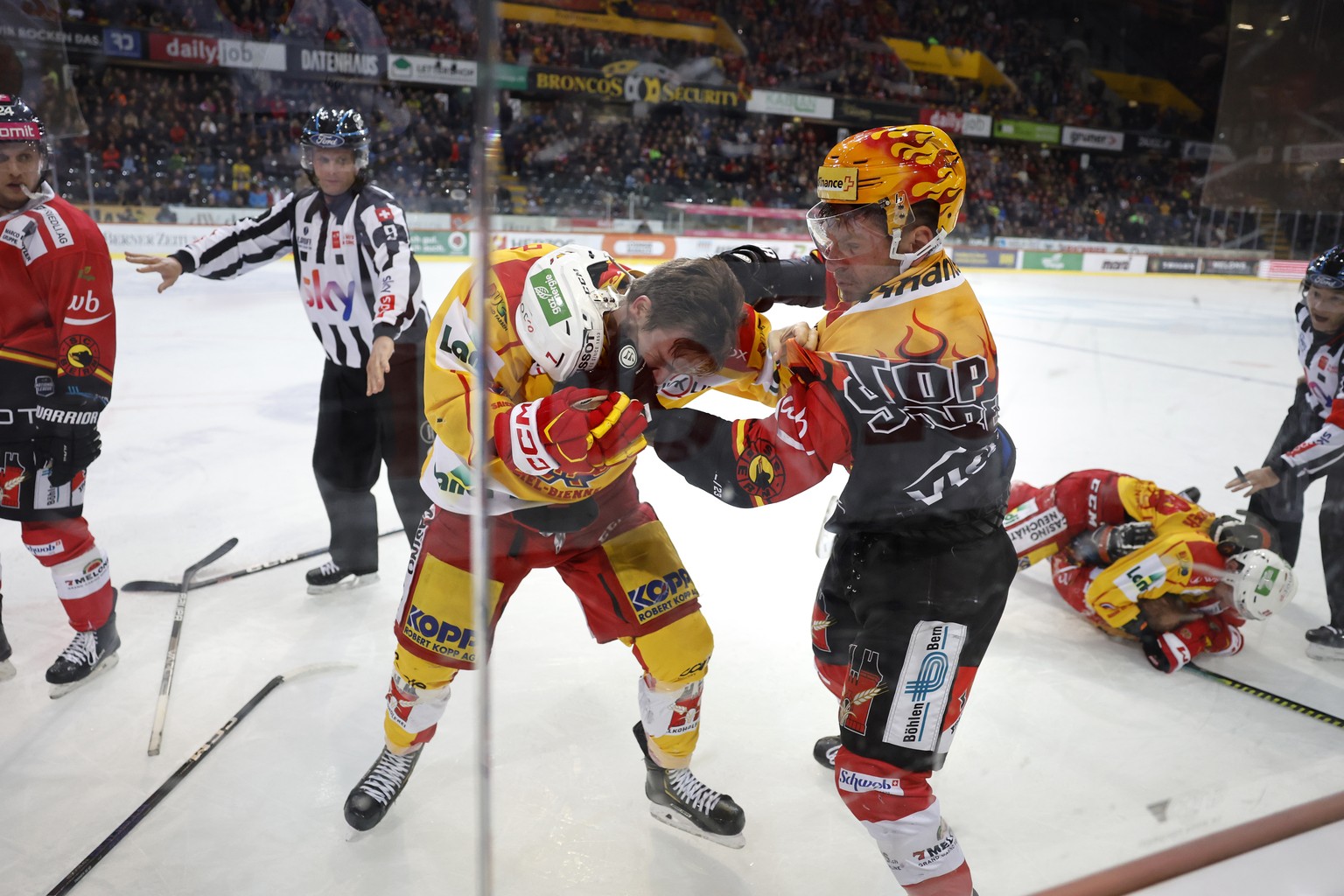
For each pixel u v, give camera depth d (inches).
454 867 44.4
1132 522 75.7
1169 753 51.8
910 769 40.5
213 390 122.8
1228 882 41.9
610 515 45.6
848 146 35.8
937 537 39.4
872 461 37.9
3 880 45.4
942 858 40.1
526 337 37.9
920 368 35.9
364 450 70.3
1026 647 68.7
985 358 37.4
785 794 46.1
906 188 34.9
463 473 42.1
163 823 48.8
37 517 57.2
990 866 40.9
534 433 36.6
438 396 41.7
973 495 39.4
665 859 39.2
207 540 84.2
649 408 37.6
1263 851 44.0
